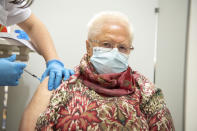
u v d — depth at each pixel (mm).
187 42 1818
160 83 1778
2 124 1643
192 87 1839
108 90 837
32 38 1238
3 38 1113
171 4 1790
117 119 781
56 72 971
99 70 903
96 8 1684
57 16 1641
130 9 1729
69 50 1666
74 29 1663
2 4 976
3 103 1636
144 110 889
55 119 781
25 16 1181
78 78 880
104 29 870
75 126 751
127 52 919
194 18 1794
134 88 901
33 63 1638
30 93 1652
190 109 1844
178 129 1812
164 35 1781
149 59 1771
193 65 1827
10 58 1080
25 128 802
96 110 779
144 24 1751
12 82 988
